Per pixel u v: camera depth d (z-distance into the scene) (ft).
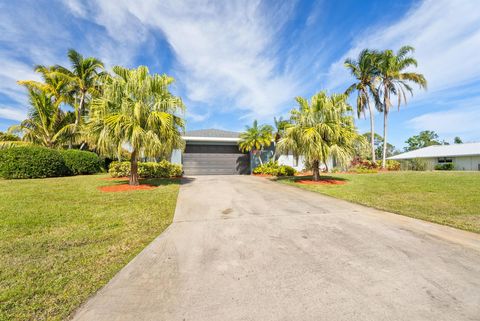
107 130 24.39
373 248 10.18
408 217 15.25
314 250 9.98
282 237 11.63
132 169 28.48
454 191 23.88
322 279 7.57
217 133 64.23
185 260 9.02
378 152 121.49
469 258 9.14
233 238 11.52
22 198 19.69
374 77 62.49
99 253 9.61
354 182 32.48
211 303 6.30
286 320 5.61
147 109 26.61
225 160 59.11
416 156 88.99
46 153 38.60
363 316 5.75
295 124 32.99
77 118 56.39
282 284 7.27
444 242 10.84
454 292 6.82
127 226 13.21
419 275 7.83
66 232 11.95
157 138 25.55
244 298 6.53
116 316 5.79
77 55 57.06
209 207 18.35
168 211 16.66
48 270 8.09
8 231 11.81
